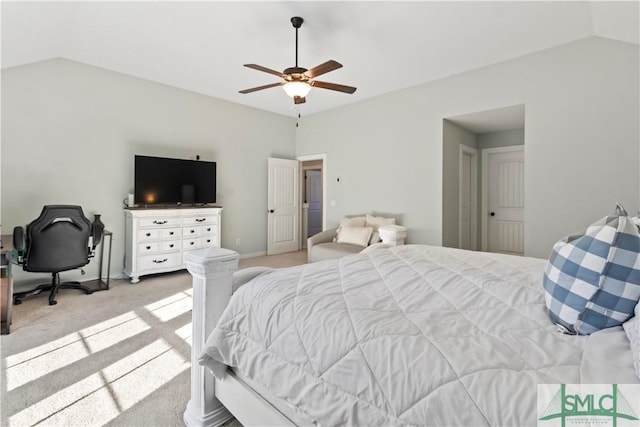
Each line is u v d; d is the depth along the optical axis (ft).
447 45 10.64
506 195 16.40
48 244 10.06
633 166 9.58
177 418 4.98
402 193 15.14
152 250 13.09
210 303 4.33
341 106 17.72
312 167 24.21
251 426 3.84
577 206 10.50
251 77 13.66
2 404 5.27
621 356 2.19
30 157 11.34
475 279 4.18
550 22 9.26
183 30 9.74
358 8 8.56
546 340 2.63
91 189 12.68
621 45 9.66
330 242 15.12
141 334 8.00
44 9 8.30
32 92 11.31
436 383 2.23
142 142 14.01
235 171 17.56
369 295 3.68
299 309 3.39
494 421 1.93
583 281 2.73
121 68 12.82
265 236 19.27
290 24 9.34
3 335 7.86
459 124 14.79
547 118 10.99
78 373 6.22
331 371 2.76
